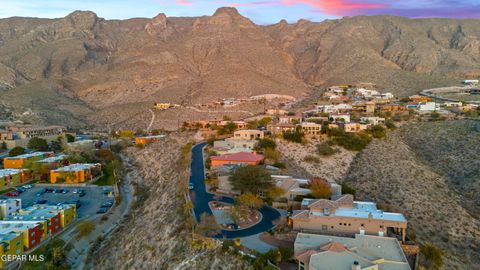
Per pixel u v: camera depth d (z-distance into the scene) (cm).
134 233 10388
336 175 13425
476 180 12750
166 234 9238
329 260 6531
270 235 8312
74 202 13800
